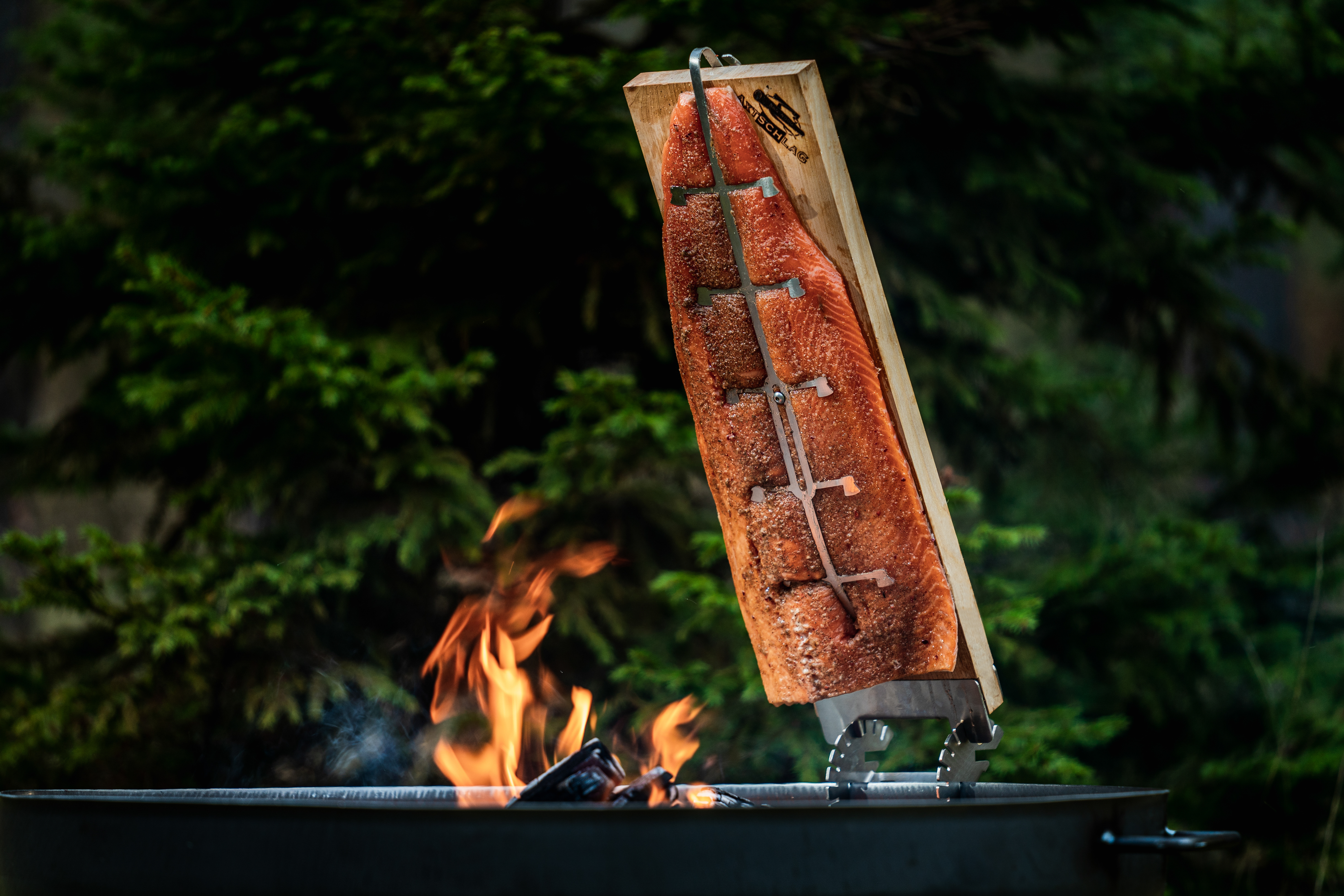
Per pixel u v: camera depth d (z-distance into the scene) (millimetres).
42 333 5805
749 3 4570
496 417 5895
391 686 5090
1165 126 6246
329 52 4730
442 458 5207
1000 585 5047
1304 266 14297
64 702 4793
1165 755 6145
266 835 2088
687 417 4910
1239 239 6344
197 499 5320
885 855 2047
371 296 5578
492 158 4867
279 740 5227
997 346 6578
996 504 6926
